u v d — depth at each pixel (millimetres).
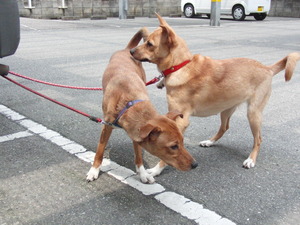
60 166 1644
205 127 2141
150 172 1602
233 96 1702
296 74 3369
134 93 1520
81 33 5832
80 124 2092
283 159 1772
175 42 1669
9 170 1592
